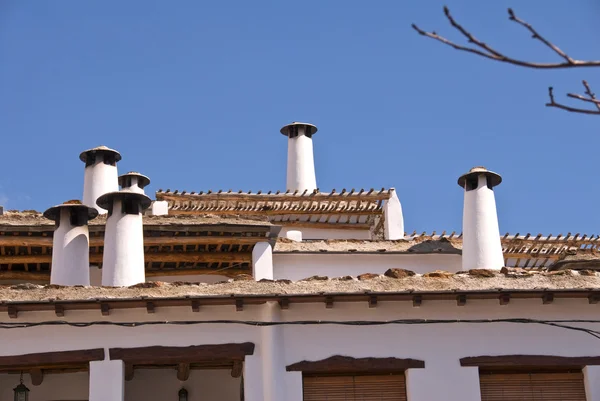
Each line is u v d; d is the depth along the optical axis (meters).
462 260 22.89
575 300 16.03
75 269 19.72
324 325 15.59
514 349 15.68
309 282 15.87
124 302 15.10
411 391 15.33
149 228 21.56
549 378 15.89
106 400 14.94
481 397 15.64
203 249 22.61
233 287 15.67
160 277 22.86
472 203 22.91
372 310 15.71
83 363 15.41
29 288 15.50
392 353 15.51
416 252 23.28
